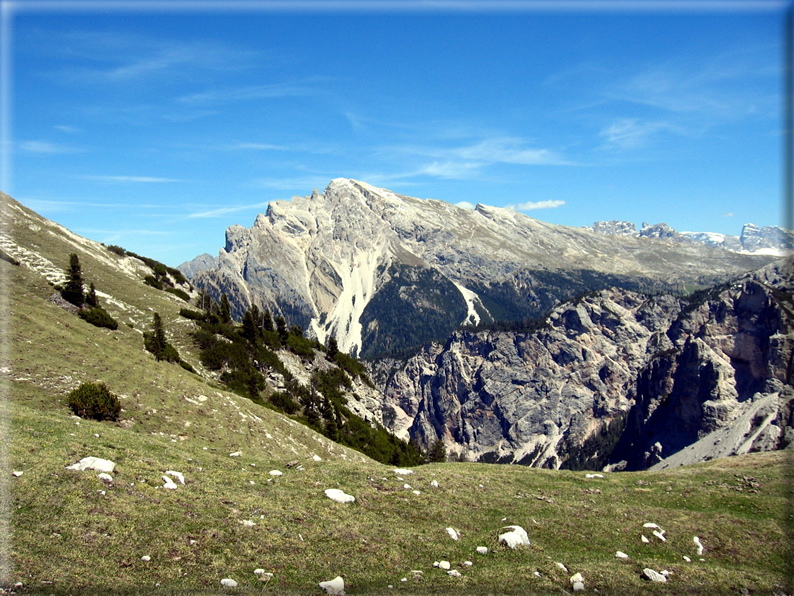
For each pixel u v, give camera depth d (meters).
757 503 43.47
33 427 32.75
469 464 51.84
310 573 24.67
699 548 35.44
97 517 24.05
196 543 24.62
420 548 29.27
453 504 36.47
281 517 29.22
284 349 122.62
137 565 22.09
